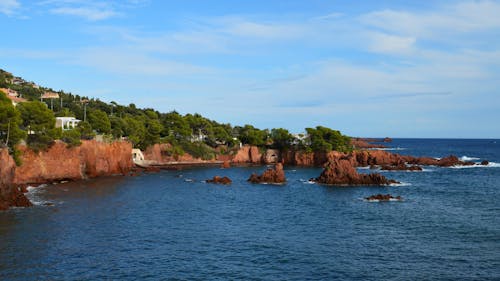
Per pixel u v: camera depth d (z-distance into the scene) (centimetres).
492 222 7175
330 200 9819
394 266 4869
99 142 14275
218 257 5172
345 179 12938
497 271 4691
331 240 6028
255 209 8594
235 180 14288
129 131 17700
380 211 8306
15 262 4797
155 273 4575
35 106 11075
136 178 13988
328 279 4459
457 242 5891
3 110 8938
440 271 4697
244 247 5634
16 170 10638
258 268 4781
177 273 4588
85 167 13312
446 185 12512
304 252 5412
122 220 7131
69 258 4991
